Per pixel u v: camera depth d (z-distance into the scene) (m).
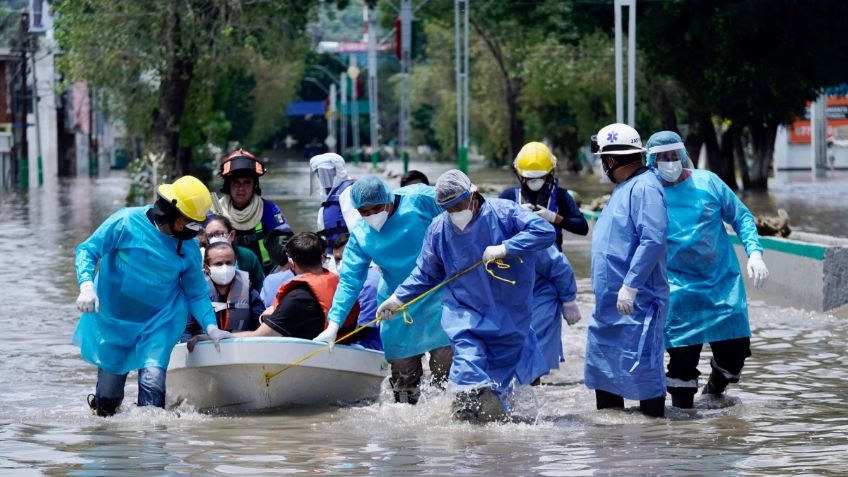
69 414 19.02
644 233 17.56
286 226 22.31
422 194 19.61
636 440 16.50
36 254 48.28
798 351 24.47
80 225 64.62
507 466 14.87
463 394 17.73
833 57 83.69
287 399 19.50
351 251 19.53
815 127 120.94
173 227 18.81
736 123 90.31
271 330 19.64
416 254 19.36
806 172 140.50
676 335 18.98
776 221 34.59
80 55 81.44
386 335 19.52
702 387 20.86
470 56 153.75
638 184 17.81
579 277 38.38
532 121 146.50
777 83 86.06
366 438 16.88
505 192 21.92
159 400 18.83
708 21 82.81
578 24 94.19
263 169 22.12
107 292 18.94
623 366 18.05
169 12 80.06
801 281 30.97
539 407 18.91
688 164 19.34
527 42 118.31
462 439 16.70
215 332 19.16
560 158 158.12
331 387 19.66
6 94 129.75
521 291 18.11
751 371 22.34
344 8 97.62
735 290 19.17
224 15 80.31
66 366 23.78
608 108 116.12
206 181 110.12
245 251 21.22
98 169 163.25
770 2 80.69
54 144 142.62
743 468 14.66
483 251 17.91
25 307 32.56
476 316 18.06
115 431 17.53
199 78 87.25
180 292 19.31
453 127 191.75
